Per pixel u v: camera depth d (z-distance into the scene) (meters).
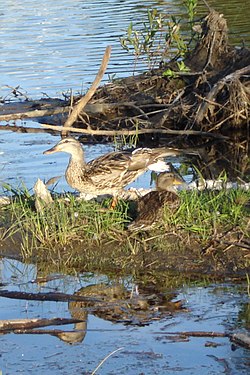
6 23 31.20
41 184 13.74
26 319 10.44
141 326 10.30
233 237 12.20
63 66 25.25
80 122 21.33
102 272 12.01
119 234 12.62
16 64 25.70
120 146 19.36
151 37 23.28
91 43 27.56
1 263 12.52
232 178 16.44
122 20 30.42
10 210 13.86
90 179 13.46
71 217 12.99
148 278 11.70
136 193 13.85
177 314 10.55
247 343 9.59
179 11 30.42
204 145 19.55
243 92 20.19
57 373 9.31
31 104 22.45
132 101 21.88
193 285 11.40
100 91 22.44
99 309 10.84
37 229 12.87
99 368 9.38
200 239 12.27
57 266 12.29
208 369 9.25
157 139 20.12
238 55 21.75
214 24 22.22
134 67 23.34
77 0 35.69
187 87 21.67
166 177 13.14
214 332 9.98
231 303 10.78
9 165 17.36
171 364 9.38
